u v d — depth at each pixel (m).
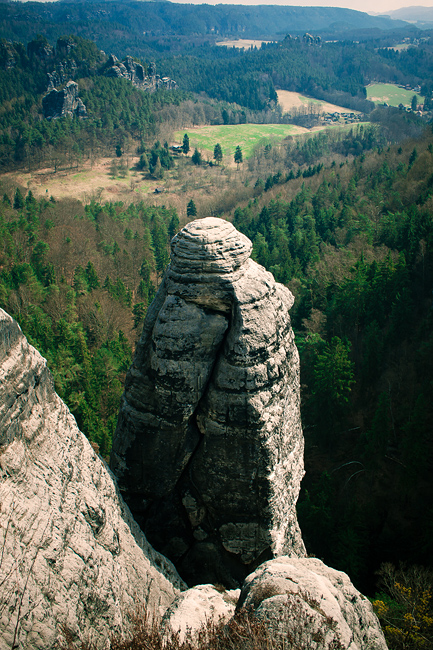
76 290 100.00
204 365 20.94
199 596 18.70
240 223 150.38
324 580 17.78
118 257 116.75
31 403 15.33
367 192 143.62
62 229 124.00
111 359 72.06
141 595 17.69
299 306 85.88
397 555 47.00
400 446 58.75
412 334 74.62
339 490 57.41
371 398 67.25
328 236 122.75
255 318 20.27
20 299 87.62
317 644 14.87
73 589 14.13
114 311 89.94
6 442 13.80
